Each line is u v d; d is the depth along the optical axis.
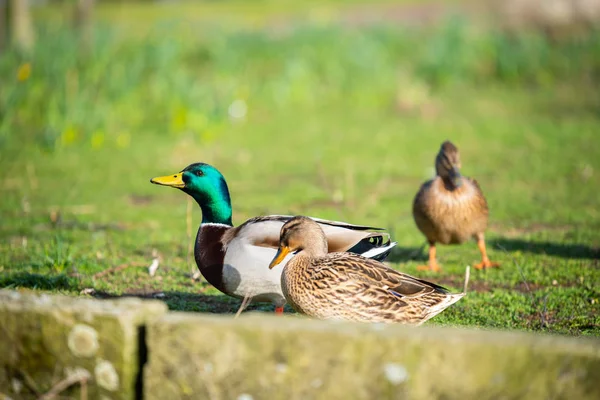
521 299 8.64
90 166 17.23
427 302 6.93
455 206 9.88
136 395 5.06
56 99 19.78
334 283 6.82
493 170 16.77
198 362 4.88
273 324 4.82
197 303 8.58
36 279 9.02
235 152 18.81
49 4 52.25
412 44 31.97
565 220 12.79
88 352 5.09
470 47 29.30
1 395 5.31
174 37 26.56
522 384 4.57
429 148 19.25
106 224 12.59
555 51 30.00
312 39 28.89
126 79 21.36
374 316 6.82
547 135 20.23
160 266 10.05
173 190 15.38
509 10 33.91
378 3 50.94
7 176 16.14
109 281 9.36
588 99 25.47
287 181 15.93
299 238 7.15
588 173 16.09
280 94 24.62
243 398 4.84
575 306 8.39
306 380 4.76
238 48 27.92
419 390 4.65
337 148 19.25
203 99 20.80
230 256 7.69
